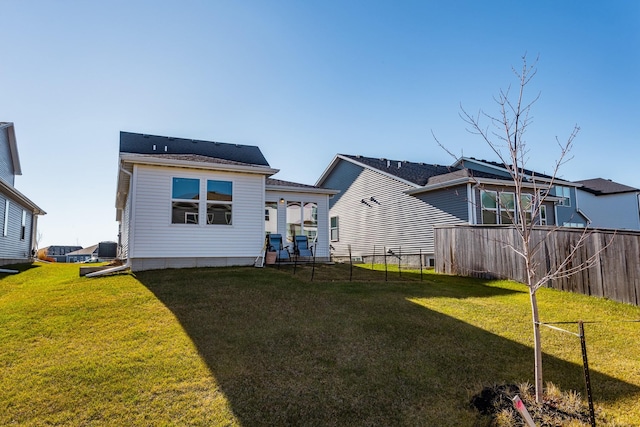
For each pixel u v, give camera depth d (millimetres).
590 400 3297
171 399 3822
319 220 16359
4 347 5012
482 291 8875
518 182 4152
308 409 3725
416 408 3781
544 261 9414
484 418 3598
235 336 5445
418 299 7648
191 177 11172
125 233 14297
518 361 4797
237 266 11477
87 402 3748
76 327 5750
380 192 19250
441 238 12938
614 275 7895
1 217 15375
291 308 6797
